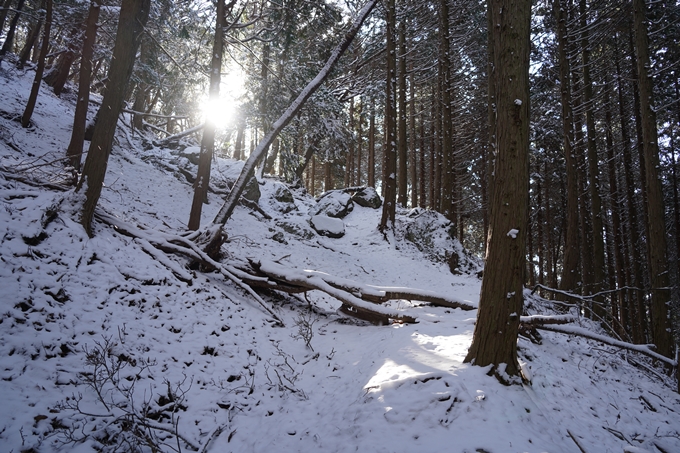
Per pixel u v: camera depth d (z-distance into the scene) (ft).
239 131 47.88
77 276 19.93
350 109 94.94
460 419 12.98
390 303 33.96
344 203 70.23
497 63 17.01
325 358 22.43
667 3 49.49
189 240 29.53
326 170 100.17
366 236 61.05
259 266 30.35
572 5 52.03
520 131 16.24
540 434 13.15
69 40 51.34
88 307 18.70
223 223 32.40
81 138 38.91
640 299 57.72
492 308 16.11
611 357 25.04
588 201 65.26
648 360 29.40
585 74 54.19
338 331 26.91
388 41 60.80
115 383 15.25
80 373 15.37
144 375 16.94
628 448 13.09
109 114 25.00
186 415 15.93
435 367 16.31
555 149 78.48
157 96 67.10
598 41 53.67
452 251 58.08
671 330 29.76
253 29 48.16
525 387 15.79
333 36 52.44
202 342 20.93
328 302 35.37
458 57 78.28
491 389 14.51
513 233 15.98
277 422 16.03
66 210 23.08
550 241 82.79
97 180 24.52
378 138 112.06
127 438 13.16
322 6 38.93
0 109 45.75
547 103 71.92
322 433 14.30
